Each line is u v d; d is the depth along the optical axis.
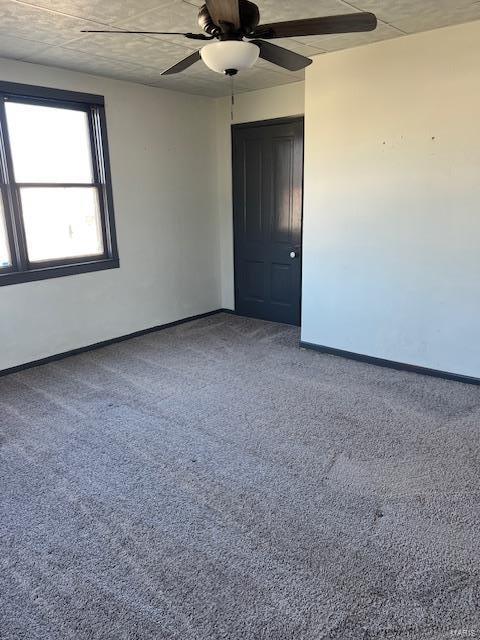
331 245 4.12
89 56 3.56
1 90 3.57
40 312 4.10
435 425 3.00
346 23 2.05
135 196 4.69
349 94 3.72
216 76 4.29
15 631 1.64
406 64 3.40
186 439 2.90
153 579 1.85
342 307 4.18
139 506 2.29
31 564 1.94
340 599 1.74
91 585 1.83
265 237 5.32
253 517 2.19
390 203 3.70
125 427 3.06
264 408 3.29
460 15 2.95
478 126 3.20
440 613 1.67
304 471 2.54
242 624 1.65
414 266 3.68
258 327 5.27
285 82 4.59
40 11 2.69
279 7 2.73
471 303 3.47
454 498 2.29
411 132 3.48
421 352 3.80
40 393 3.59
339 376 3.84
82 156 4.25
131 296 4.84
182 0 2.54
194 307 5.59
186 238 5.32
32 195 3.94
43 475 2.55
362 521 2.15
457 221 3.41
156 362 4.22
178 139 5.01
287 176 4.96
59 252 4.23
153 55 3.54
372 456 2.67
